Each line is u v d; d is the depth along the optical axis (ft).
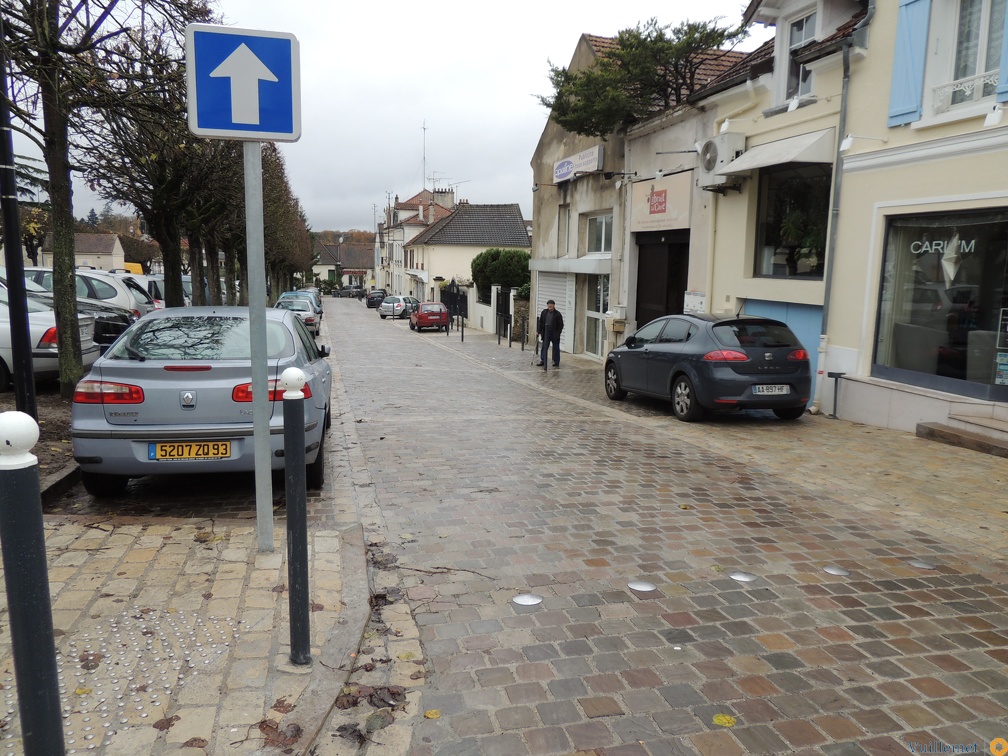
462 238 184.85
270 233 98.89
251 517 18.29
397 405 38.50
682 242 50.78
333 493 21.01
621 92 51.44
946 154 28.55
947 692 10.80
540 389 47.75
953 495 21.34
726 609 13.57
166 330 19.90
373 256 437.17
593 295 70.18
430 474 23.36
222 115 13.05
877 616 13.34
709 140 42.55
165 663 10.78
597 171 60.95
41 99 25.59
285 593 13.12
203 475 22.40
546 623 12.92
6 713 9.31
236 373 18.11
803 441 29.22
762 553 16.56
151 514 18.61
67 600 12.66
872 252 32.45
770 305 40.68
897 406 30.91
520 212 193.77
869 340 32.89
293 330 21.21
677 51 48.26
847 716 10.17
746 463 25.53
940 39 29.04
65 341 28.94
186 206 43.39
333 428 31.22
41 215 58.44
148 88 25.09
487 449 27.35
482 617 13.14
